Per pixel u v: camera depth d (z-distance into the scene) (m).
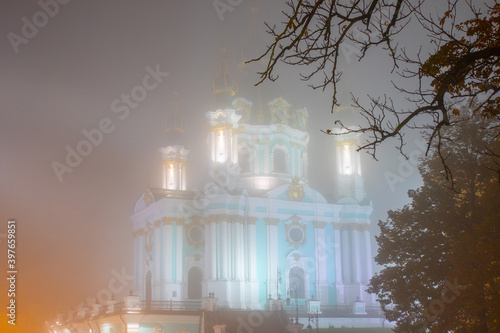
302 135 84.31
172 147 85.38
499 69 13.75
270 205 77.50
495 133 35.56
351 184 83.31
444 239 36.72
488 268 29.94
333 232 80.56
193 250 74.88
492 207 31.09
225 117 77.44
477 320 31.33
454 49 13.38
